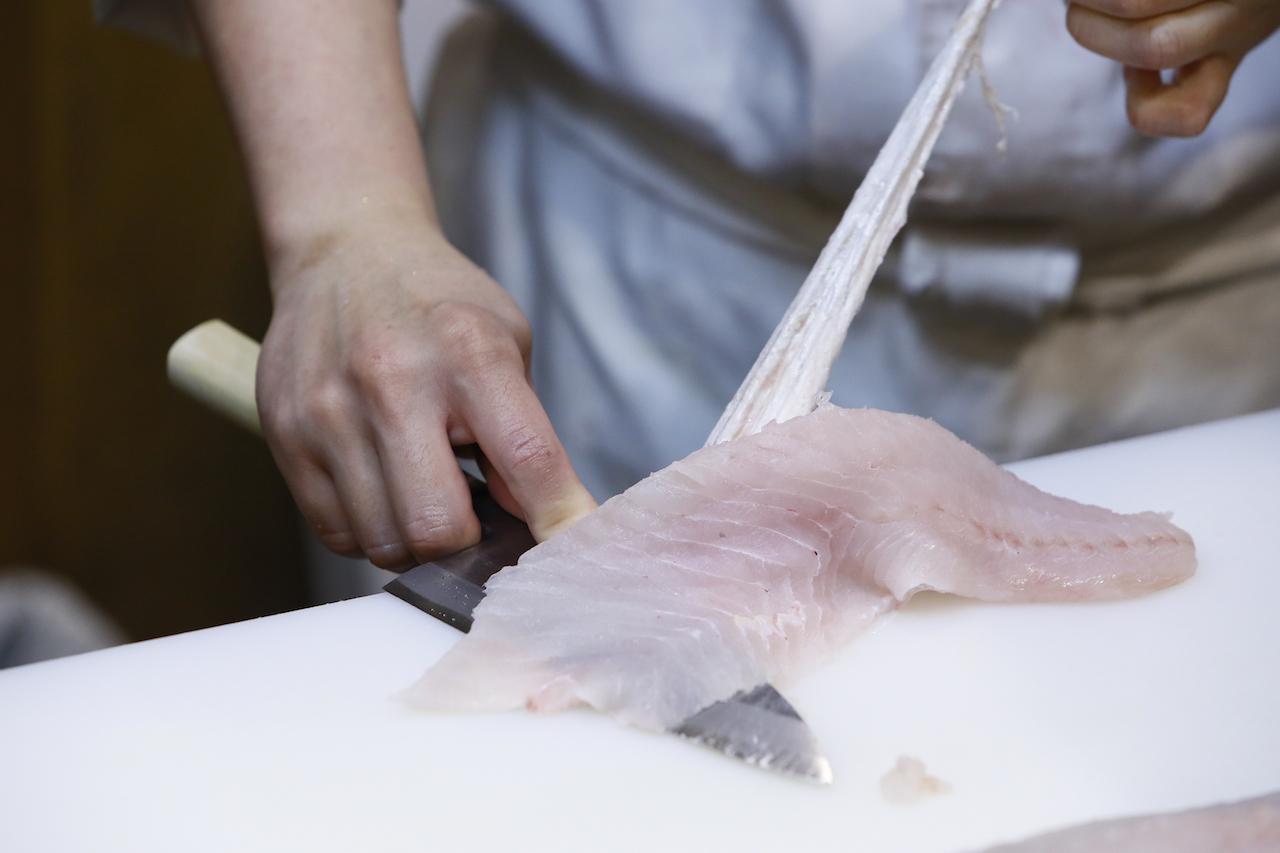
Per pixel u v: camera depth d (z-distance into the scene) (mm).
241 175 2000
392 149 1197
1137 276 1384
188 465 2199
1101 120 1263
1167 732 778
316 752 752
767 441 874
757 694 769
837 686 806
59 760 744
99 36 1944
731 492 857
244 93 1210
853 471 864
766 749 738
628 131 1427
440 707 777
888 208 988
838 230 989
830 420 886
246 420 1146
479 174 1583
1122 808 727
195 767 742
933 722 779
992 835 709
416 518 957
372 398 991
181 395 2143
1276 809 698
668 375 1478
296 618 870
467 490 970
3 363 2121
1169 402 1430
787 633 817
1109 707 795
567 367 1527
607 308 1482
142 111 1987
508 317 1054
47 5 1926
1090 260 1376
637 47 1338
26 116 2000
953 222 1340
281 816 712
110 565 2275
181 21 1472
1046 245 1341
